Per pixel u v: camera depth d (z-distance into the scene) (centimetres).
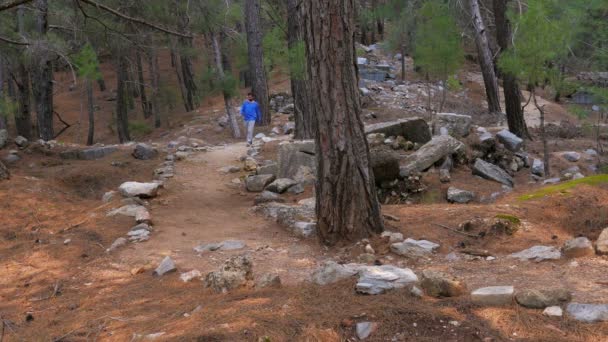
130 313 470
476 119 2227
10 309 527
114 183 1184
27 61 1401
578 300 385
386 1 3400
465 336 338
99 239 750
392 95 2689
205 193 1087
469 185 1074
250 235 764
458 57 1745
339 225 657
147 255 677
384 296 412
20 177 1073
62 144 1505
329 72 631
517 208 717
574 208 713
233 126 2100
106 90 4119
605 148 1598
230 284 492
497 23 1798
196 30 1620
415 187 1055
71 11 1527
